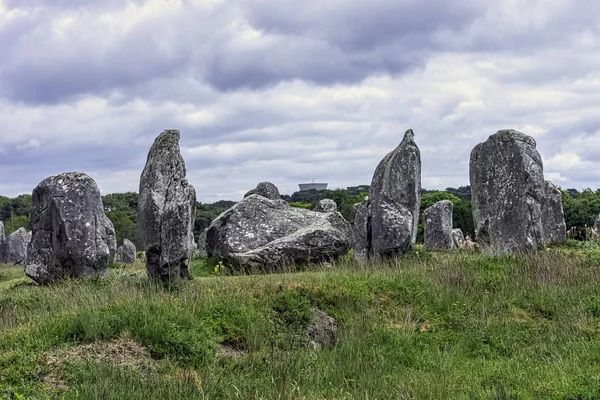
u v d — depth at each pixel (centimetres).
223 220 2264
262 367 1102
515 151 2091
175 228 1579
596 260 1942
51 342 1093
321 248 2075
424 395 1000
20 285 1898
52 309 1355
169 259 1566
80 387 922
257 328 1240
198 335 1165
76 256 1798
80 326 1136
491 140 2189
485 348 1316
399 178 2116
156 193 1609
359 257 2103
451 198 5481
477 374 1117
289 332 1278
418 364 1209
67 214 1817
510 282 1686
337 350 1249
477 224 2269
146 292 1416
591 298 1549
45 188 1864
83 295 1409
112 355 1060
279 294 1399
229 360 1122
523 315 1510
